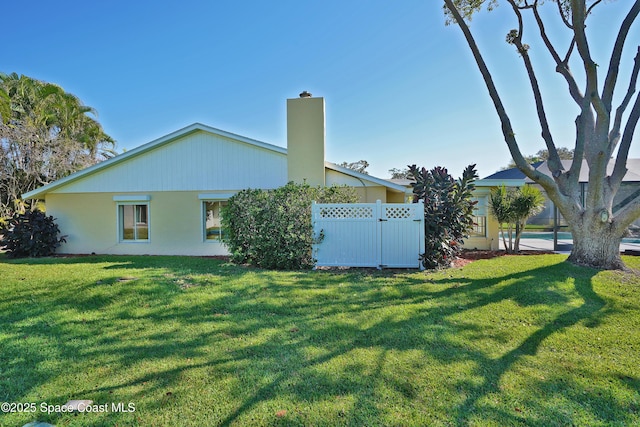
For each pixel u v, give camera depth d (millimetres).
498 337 4207
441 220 8727
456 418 2623
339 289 6559
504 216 12047
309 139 11250
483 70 8461
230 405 2836
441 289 6426
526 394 2945
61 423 2633
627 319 4781
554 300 5590
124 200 13141
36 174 19938
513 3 9859
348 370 3404
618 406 2783
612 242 7863
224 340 4227
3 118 18953
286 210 9039
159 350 3943
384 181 11664
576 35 7820
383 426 2541
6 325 4789
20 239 12359
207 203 12922
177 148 12992
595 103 7719
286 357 3723
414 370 3385
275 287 6742
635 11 7652
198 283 7082
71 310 5441
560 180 8711
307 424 2578
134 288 6535
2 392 3082
